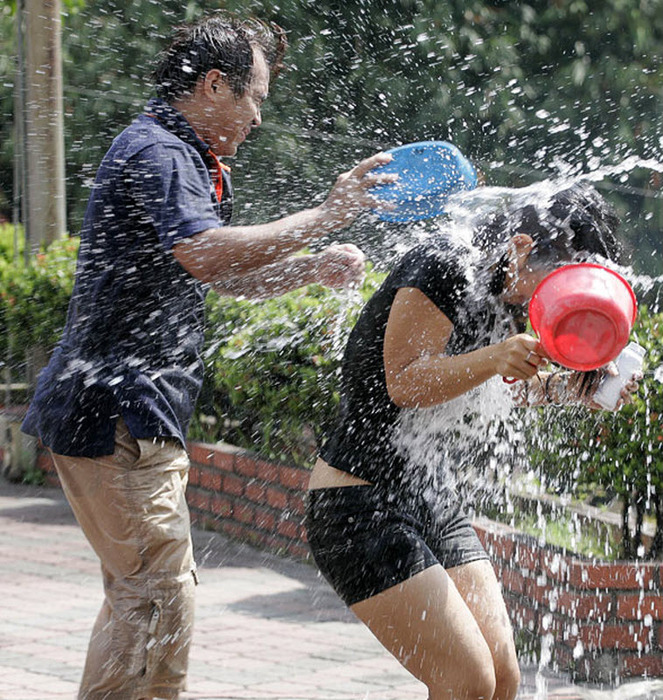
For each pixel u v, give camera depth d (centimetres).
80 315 526
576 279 449
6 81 1967
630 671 719
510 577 778
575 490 801
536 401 532
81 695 525
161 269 519
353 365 486
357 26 2050
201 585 915
